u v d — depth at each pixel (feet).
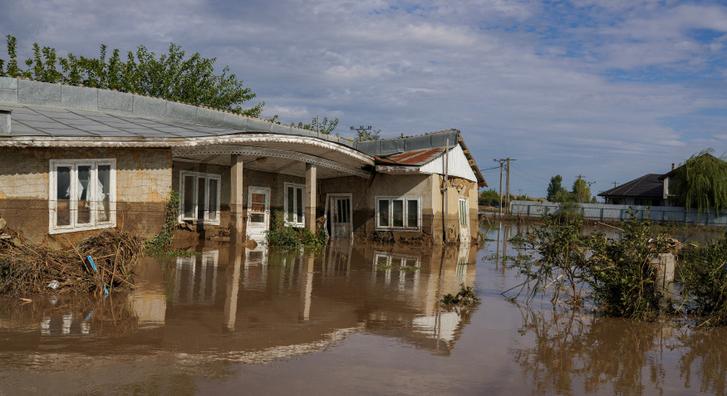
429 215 72.59
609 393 19.39
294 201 77.10
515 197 237.86
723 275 30.94
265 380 18.84
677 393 19.66
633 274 31.01
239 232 56.85
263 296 33.09
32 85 57.11
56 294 29.81
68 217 43.57
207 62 112.57
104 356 20.47
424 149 83.46
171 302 29.81
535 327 28.37
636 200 181.06
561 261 33.96
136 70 105.19
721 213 140.77
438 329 27.12
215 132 54.19
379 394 18.07
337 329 26.30
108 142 43.86
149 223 48.34
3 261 30.22
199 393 17.37
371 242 76.13
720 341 26.96
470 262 56.39
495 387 19.35
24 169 41.57
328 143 63.00
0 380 17.65
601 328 28.68
